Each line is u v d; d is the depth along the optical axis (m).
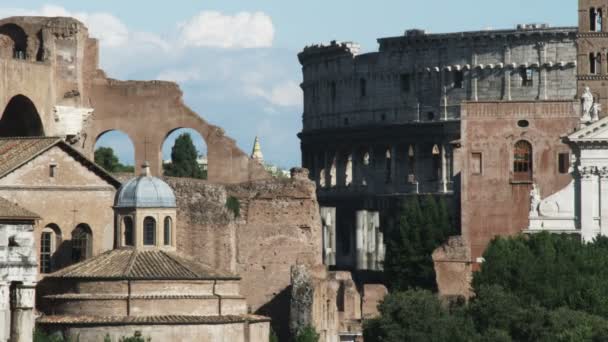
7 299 191.62
